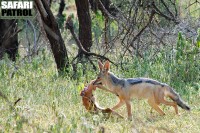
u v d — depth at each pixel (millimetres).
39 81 21625
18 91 19703
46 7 23516
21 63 24875
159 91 17578
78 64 23516
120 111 18062
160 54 23422
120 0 30266
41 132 14273
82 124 14438
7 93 19156
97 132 14688
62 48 23984
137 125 15766
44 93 19594
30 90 20047
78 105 17984
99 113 16844
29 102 18031
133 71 22609
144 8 26031
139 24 26016
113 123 16016
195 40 24391
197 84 21172
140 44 25750
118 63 24297
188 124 16203
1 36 27859
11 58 27906
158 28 26312
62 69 23812
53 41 23828
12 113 15859
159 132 15180
